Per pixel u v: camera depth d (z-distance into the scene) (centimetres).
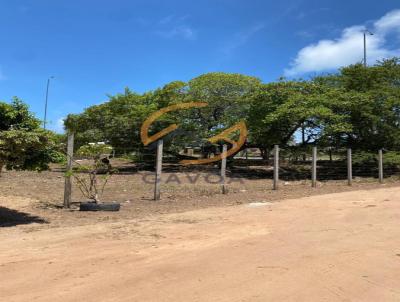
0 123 901
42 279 523
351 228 802
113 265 579
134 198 1331
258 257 610
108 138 2369
